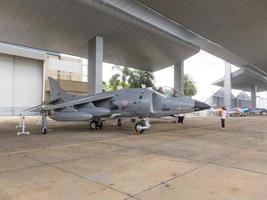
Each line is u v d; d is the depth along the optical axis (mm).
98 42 22828
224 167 6398
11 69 37281
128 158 7426
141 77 42219
